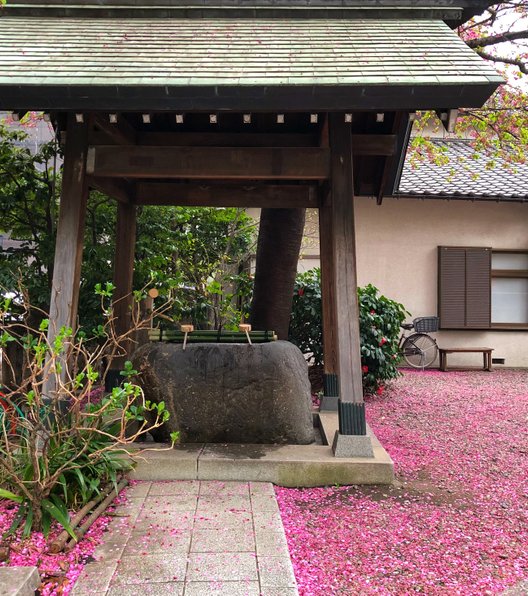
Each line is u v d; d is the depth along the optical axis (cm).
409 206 1016
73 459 302
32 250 653
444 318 1005
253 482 377
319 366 745
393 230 1014
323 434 474
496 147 860
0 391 390
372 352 684
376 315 698
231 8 475
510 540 303
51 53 398
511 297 1042
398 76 356
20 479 307
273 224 607
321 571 265
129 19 475
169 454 393
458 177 1038
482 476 411
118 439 304
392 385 816
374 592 247
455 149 1210
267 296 624
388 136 470
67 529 279
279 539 291
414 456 460
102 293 337
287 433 427
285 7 475
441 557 282
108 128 450
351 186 416
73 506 315
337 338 403
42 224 682
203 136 532
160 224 721
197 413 426
